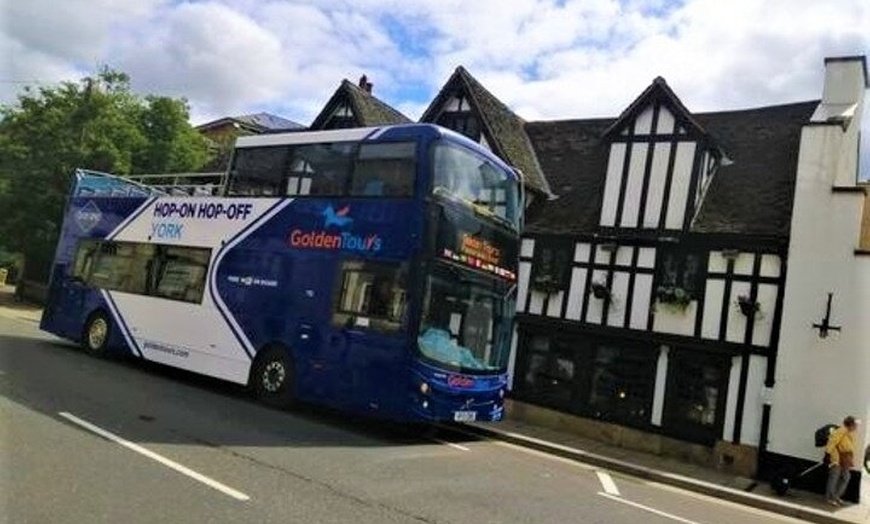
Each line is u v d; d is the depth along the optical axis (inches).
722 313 629.6
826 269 583.8
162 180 997.2
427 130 443.8
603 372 682.8
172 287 572.7
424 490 313.0
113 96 1221.7
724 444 597.6
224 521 229.3
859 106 651.5
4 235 1175.0
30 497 227.9
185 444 330.0
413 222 431.8
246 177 540.1
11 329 772.6
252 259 515.8
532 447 561.3
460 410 445.7
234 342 514.0
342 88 887.7
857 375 561.0
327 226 475.2
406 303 425.1
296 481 292.5
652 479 519.2
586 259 709.3
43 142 1170.6
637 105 698.8
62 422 335.9
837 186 590.2
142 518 221.8
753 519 423.2
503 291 485.7
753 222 640.4
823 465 548.1
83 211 696.4
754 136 734.5
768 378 599.5
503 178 493.4
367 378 434.0
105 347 621.0
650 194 685.3
